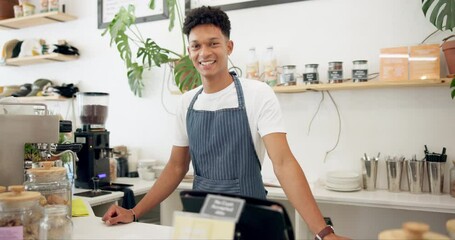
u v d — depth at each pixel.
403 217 2.25
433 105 2.22
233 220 0.72
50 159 1.57
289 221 0.71
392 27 2.30
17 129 1.42
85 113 2.44
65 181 1.27
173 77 2.90
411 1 2.25
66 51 3.32
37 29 3.63
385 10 2.32
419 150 2.25
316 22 2.50
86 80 3.40
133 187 2.42
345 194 2.11
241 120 1.41
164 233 1.18
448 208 1.82
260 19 2.66
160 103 3.07
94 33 3.35
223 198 0.76
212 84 1.44
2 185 1.38
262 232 0.73
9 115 1.40
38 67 3.65
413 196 2.05
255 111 1.39
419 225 0.67
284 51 2.59
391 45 2.30
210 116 1.45
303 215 1.15
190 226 0.75
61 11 3.43
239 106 1.41
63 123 1.96
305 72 2.39
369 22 2.36
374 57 2.34
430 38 2.21
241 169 1.41
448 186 2.17
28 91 3.49
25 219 1.02
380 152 2.34
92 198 2.07
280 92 2.54
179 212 0.77
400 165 2.19
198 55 1.34
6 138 1.39
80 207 1.52
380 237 0.68
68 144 1.95
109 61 3.29
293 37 2.56
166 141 3.05
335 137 2.46
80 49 3.42
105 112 2.54
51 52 3.38
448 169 2.17
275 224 0.71
